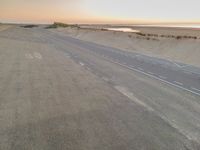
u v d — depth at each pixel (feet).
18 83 35.91
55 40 146.20
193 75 52.95
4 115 22.86
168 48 108.27
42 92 31.96
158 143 18.86
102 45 132.57
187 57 86.53
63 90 33.76
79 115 24.14
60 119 22.77
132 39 154.71
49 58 66.28
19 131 19.60
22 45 94.58
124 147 17.87
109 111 25.93
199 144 19.07
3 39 112.47
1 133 19.01
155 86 40.09
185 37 127.44
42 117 23.00
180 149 18.07
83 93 32.83
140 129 21.47
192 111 27.61
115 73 50.52
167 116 25.44
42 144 17.63
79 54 81.30
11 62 54.49
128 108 27.35
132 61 72.13
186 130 21.86
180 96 34.35
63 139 18.62
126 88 37.45
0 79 37.47
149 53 103.81
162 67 63.36
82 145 17.79
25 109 24.93
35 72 45.44
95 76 45.91
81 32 268.62
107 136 19.58
